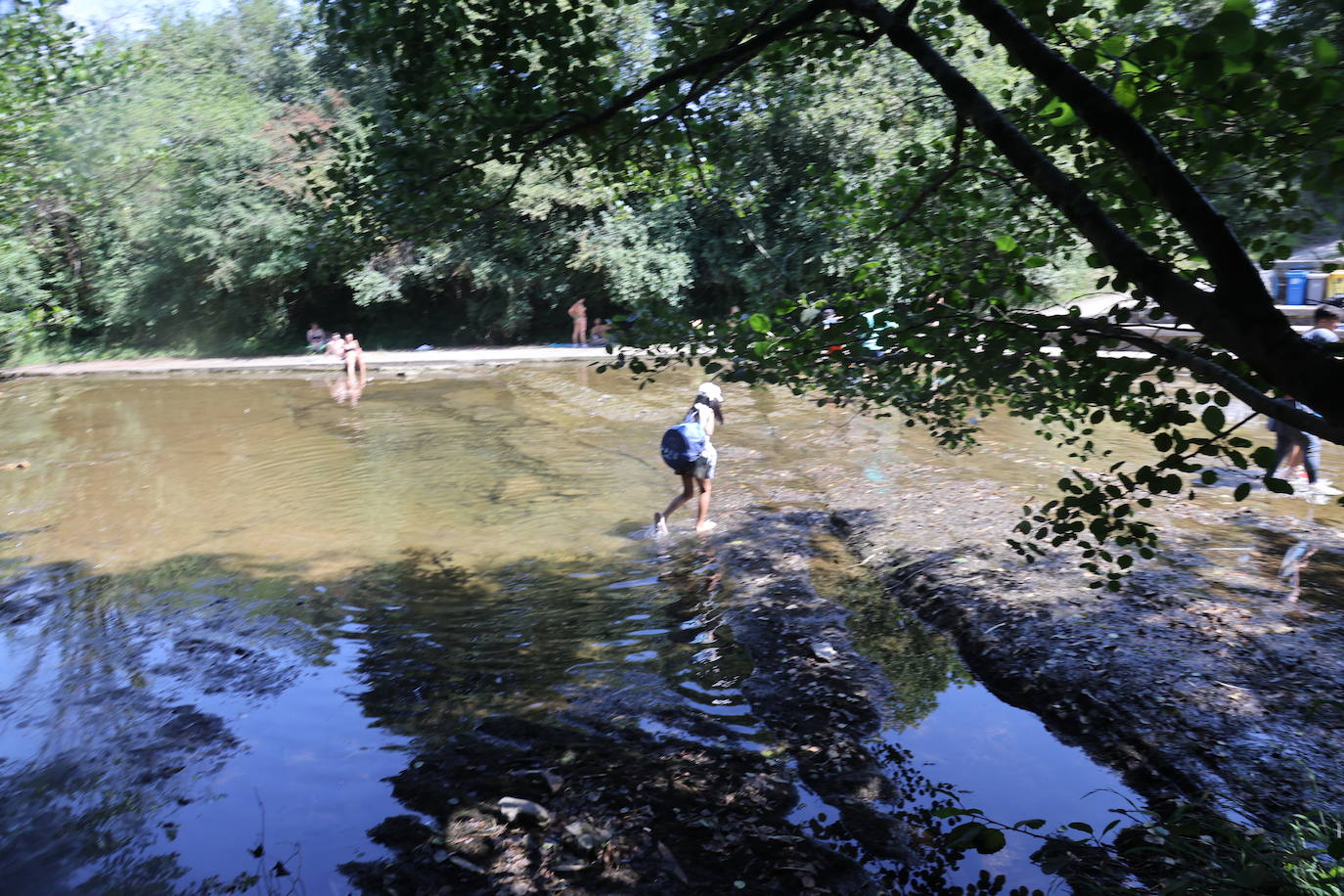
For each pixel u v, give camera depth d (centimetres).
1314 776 468
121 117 2211
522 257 3086
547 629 754
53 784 531
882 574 858
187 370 2727
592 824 480
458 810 498
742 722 593
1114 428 1442
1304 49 317
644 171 609
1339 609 683
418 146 533
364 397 2123
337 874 445
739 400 1847
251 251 3027
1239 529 897
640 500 1150
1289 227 396
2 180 1230
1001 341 404
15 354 2978
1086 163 413
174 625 775
